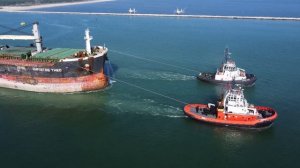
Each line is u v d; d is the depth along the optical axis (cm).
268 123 6078
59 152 5428
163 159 5262
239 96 6131
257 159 5284
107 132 6050
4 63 8038
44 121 6512
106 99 7494
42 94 7931
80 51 8362
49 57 7931
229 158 5312
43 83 7938
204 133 6016
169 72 9469
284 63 10625
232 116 6125
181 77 9025
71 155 5347
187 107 6669
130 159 5250
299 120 6500
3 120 6544
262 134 6006
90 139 5819
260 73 9544
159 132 6038
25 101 7488
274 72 9638
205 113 6462
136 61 10612
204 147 5600
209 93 7862
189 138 5856
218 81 8362
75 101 7450
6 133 6034
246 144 5697
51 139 5828
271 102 7400
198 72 9525
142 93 7812
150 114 6719
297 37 15250
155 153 5419
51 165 5081
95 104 7262
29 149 5506
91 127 6247
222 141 5772
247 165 5138
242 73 8669
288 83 8662
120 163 5147
